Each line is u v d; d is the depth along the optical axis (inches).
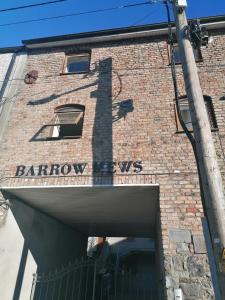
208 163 135.6
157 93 323.0
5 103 352.8
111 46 391.5
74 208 357.7
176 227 232.8
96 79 354.6
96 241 803.4
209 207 127.1
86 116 320.8
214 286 119.4
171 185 255.3
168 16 234.2
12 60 406.3
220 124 286.0
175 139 282.2
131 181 263.4
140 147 283.1
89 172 276.5
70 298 454.0
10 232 295.7
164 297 229.9
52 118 330.3
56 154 295.3
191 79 161.5
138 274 712.4
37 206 349.1
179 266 215.5
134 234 535.5
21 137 318.3
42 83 366.3
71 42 406.0
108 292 518.9
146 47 376.5
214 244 120.4
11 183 285.7
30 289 329.1
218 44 356.5
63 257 439.5
